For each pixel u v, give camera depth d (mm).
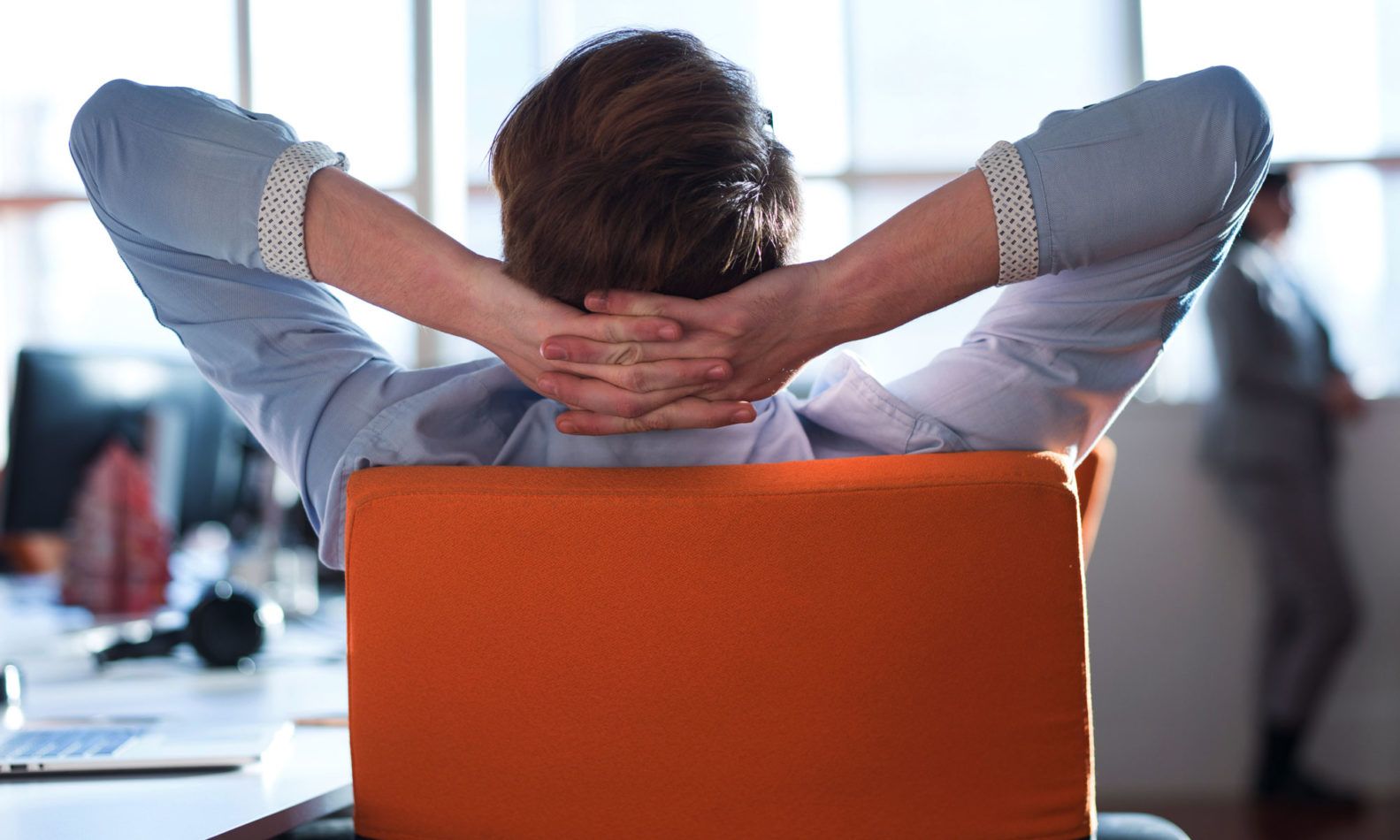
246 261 845
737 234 732
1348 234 3443
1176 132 770
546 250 739
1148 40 3479
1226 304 3248
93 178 867
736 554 670
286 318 872
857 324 781
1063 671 684
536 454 860
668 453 845
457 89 3707
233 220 826
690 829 688
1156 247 795
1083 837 696
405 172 3701
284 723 1003
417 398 840
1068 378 818
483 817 711
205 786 844
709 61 748
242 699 1200
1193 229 797
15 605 2117
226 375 890
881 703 674
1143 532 3436
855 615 669
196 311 883
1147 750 3426
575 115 731
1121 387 847
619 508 676
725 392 790
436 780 715
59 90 3957
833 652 671
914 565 668
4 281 4055
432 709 709
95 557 1890
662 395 769
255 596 1439
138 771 882
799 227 798
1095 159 765
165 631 1479
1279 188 3254
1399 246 3426
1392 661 3400
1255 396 3225
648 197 716
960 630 672
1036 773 686
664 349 748
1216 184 772
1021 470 675
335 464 864
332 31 3715
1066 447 864
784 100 3572
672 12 3586
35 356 1821
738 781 683
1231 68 809
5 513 1813
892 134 3564
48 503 1847
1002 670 677
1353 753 3404
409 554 703
